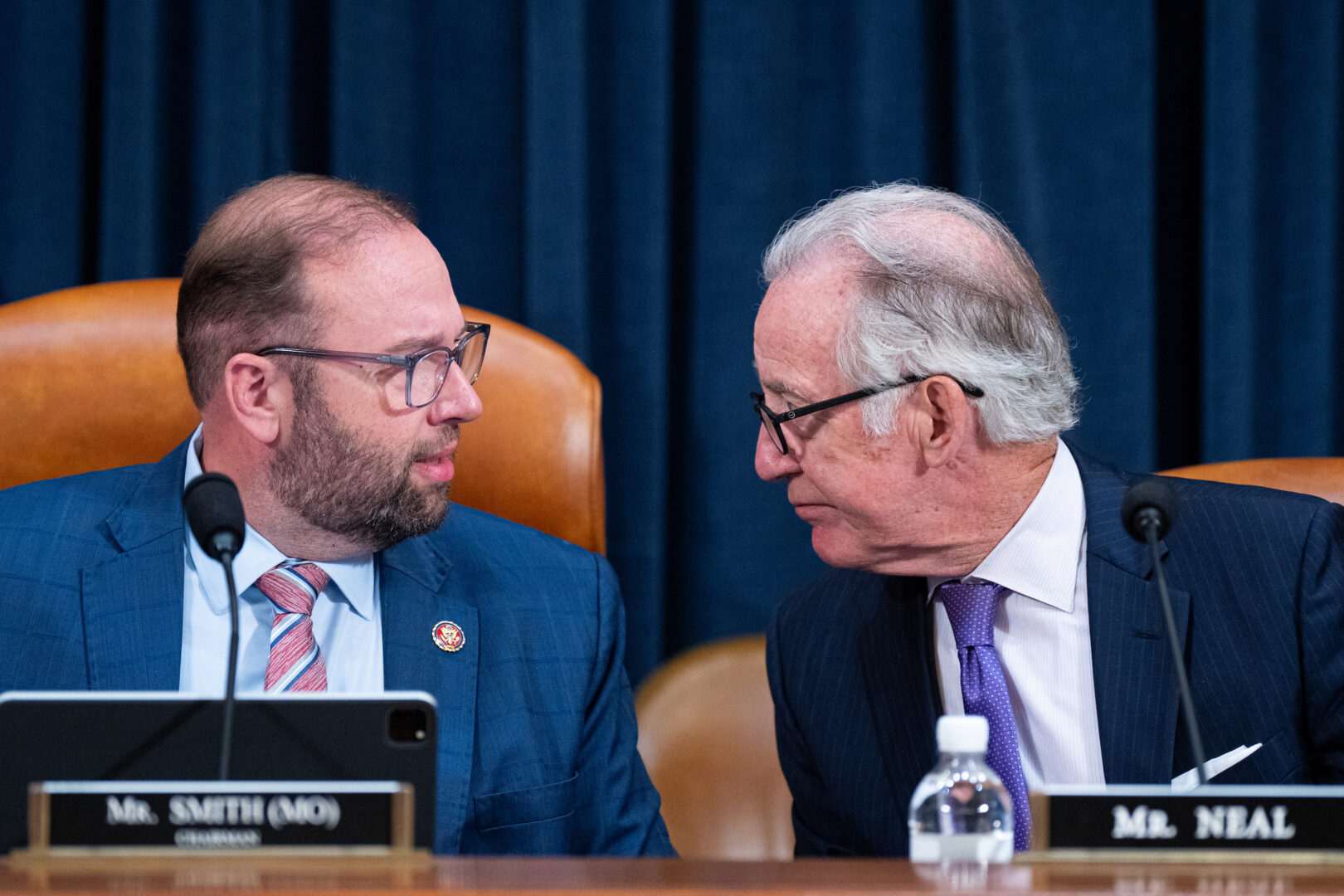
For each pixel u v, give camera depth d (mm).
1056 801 3123
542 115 7602
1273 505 4941
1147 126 7594
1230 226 7500
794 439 4695
